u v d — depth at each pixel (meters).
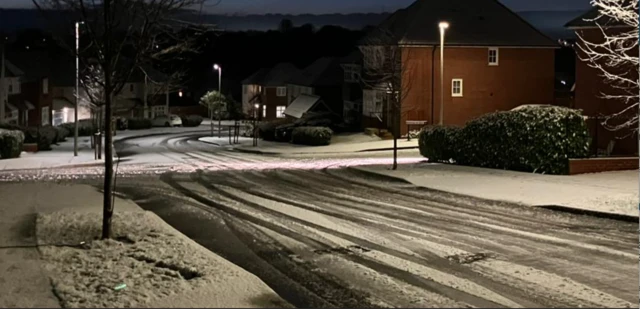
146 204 16.78
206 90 116.62
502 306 8.09
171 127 84.75
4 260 9.78
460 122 48.72
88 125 67.94
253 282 8.82
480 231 12.87
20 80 68.94
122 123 79.06
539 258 10.56
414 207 15.98
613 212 14.16
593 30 33.22
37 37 86.00
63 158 33.78
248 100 97.25
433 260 10.48
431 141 26.16
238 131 68.12
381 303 8.26
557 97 55.00
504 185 18.77
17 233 11.77
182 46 21.64
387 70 42.12
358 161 29.23
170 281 8.73
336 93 75.81
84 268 9.29
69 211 13.93
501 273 9.63
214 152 43.91
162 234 11.45
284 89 90.50
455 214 14.90
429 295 8.56
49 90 78.75
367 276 9.54
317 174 23.81
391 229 13.14
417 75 47.47
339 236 12.46
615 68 31.72
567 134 20.83
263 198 17.81
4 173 25.89
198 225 13.72
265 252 11.19
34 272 9.12
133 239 11.02
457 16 49.97
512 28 50.25
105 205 11.05
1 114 54.97
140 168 27.44
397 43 46.50
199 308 7.74
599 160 20.81
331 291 8.81
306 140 48.03
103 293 8.20
